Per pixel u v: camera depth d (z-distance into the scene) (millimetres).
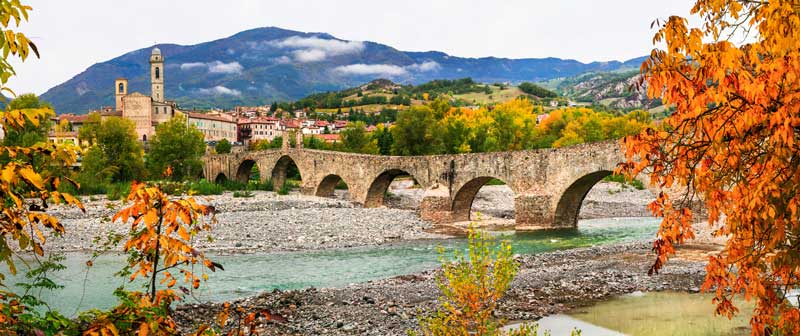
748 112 6191
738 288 7465
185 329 18234
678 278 25891
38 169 5469
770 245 6801
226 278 29859
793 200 6281
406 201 81438
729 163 6730
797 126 6254
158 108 154125
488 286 11211
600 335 17797
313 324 19344
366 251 40125
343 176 75812
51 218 5422
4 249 5152
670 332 17984
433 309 21125
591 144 46938
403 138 99188
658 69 6703
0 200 5059
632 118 126500
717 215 7168
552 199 50844
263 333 18266
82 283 26719
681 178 7188
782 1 6480
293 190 95875
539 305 21828
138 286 26062
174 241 5969
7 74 4914
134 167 92750
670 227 7438
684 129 6938
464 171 58562
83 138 91500
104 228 47281
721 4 7098
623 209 71375
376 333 18250
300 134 86938
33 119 5125
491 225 57000
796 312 6945
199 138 101500
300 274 31172
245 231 47219
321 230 49062
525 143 118312
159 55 170000
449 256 37469
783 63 6066
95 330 5270
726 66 6359
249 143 164375
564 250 38031
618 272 27688
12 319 5020
